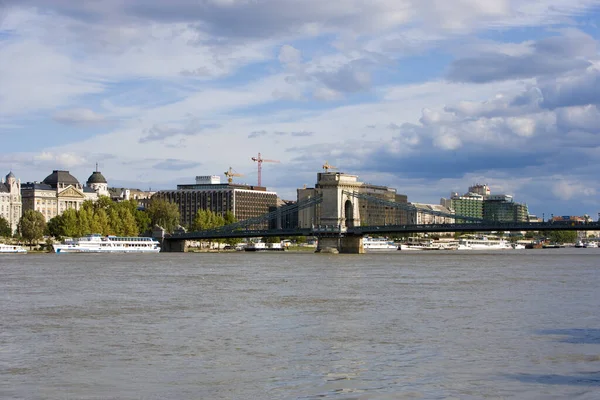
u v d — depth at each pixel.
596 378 56.97
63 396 52.66
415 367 60.66
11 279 145.62
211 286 129.00
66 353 66.56
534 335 74.81
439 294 114.00
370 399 51.56
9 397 52.44
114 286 129.00
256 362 62.69
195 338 73.69
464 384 55.25
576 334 75.44
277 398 51.97
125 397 52.38
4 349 68.44
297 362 62.66
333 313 91.25
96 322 84.31
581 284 133.50
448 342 71.12
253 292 117.50
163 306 98.69
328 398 51.88
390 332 76.75
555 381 56.09
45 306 99.19
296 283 135.50
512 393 52.84
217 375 58.28
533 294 114.06
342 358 64.06
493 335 74.88
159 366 61.41
